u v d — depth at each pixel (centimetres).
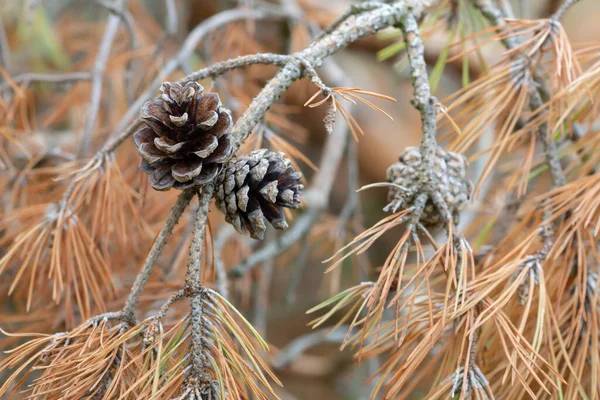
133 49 141
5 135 113
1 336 127
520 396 96
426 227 97
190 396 90
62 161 128
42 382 91
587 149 103
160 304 108
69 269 101
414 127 234
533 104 102
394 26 100
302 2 175
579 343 98
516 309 98
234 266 136
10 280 116
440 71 111
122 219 104
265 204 92
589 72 98
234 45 161
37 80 121
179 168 91
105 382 93
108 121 146
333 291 150
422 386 98
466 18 111
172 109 91
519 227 101
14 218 109
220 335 91
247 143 103
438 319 95
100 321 94
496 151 101
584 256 97
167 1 142
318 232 160
